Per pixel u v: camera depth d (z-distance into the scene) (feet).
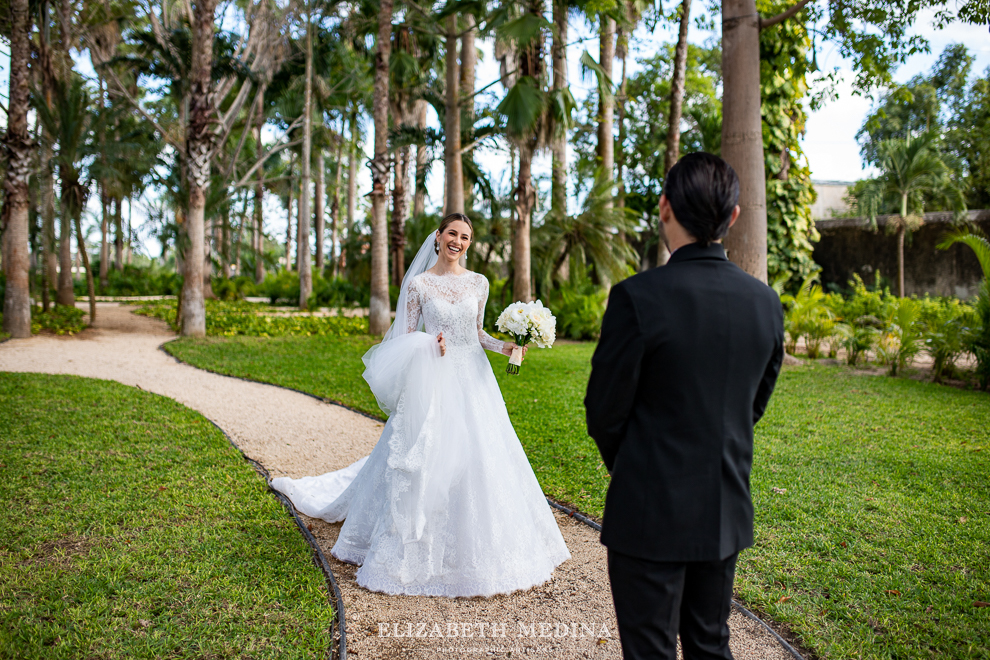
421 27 42.01
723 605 5.07
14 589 8.57
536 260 49.34
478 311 10.55
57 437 15.57
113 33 60.13
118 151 42.52
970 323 27.37
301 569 9.41
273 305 73.10
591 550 10.68
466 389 9.88
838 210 86.69
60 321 40.73
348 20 52.39
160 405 19.61
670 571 4.76
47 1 41.98
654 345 4.65
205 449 15.25
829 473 14.33
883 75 27.96
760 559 10.11
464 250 10.69
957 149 72.18
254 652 7.38
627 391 4.75
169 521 10.98
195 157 37.60
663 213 5.28
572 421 19.11
